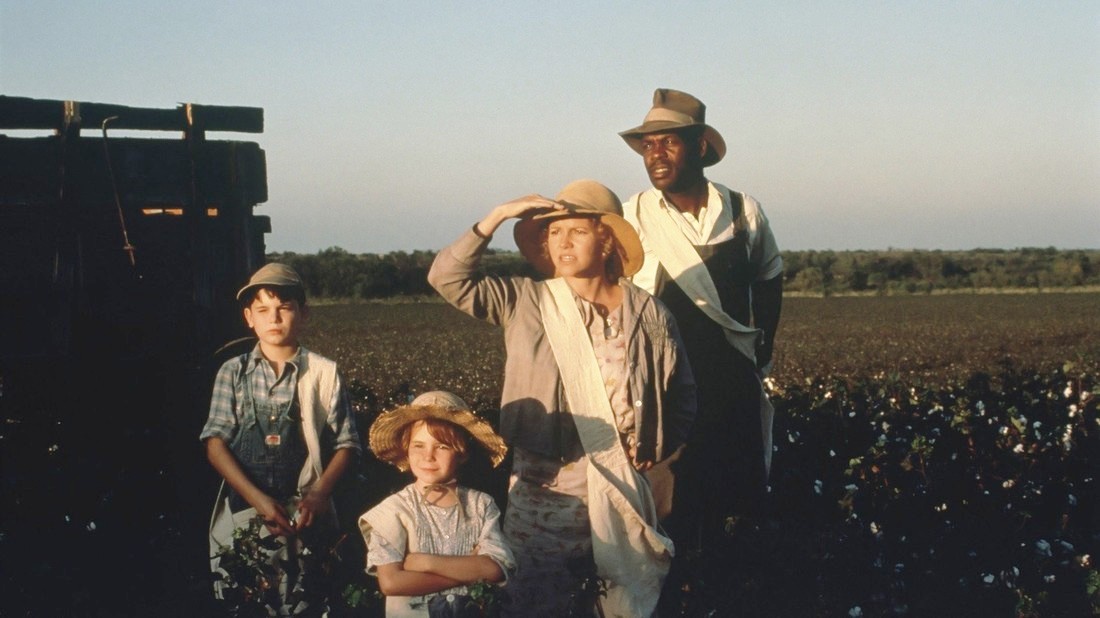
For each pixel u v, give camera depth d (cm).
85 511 562
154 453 623
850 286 8112
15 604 515
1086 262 8419
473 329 4084
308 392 503
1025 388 852
